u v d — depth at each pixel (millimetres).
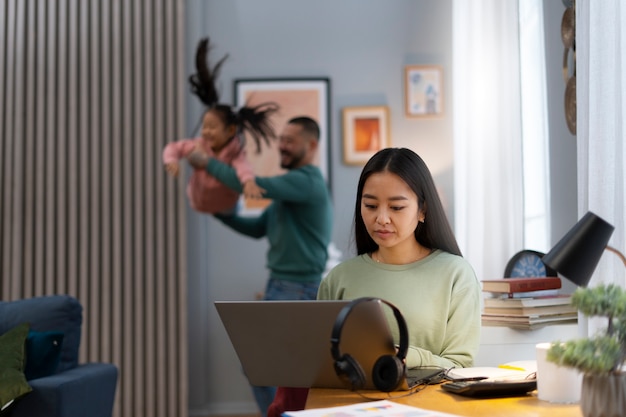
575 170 2658
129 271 4680
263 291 4773
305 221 4402
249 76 4848
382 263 1964
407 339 1495
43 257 4723
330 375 1542
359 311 1444
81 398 2699
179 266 4688
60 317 2992
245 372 1618
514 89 3168
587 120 2109
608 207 1940
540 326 2240
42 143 4738
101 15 4809
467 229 3340
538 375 1418
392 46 4828
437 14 4832
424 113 4773
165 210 4742
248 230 4621
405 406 1309
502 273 3133
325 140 4773
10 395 2496
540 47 3131
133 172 4758
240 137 4488
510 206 3141
